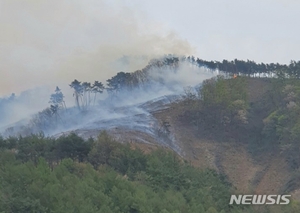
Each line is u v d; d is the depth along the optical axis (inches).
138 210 2896.2
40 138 4589.1
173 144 6983.3
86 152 4411.9
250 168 6540.4
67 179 3085.6
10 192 2650.1
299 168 5994.1
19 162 3604.8
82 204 2679.6
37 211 2551.7
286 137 6614.2
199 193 3540.8
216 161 6727.4
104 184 3149.6
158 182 3688.5
